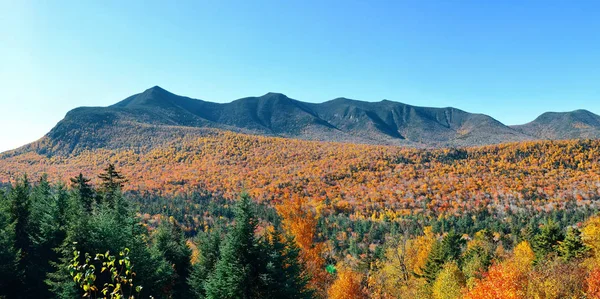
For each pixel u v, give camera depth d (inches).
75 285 946.7
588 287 860.0
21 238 1352.1
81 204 1437.0
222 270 732.7
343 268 1784.0
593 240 1348.4
